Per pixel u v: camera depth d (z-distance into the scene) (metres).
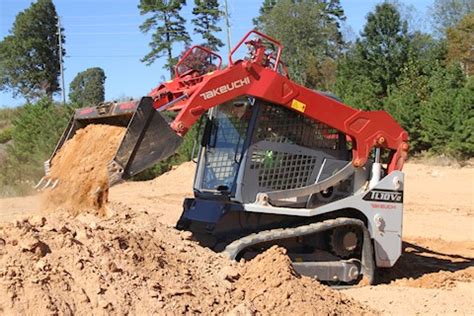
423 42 48.25
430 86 37.12
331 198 9.17
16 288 5.52
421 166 27.48
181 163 28.81
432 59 45.09
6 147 31.50
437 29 62.00
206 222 8.84
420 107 30.89
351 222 8.92
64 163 8.40
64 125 27.56
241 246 8.17
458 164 28.42
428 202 19.11
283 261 7.12
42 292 5.54
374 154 9.45
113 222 7.83
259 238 8.33
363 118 9.23
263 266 7.12
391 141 9.47
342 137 9.24
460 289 9.12
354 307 7.13
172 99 8.80
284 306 6.57
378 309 7.79
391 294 8.56
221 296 6.56
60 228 6.60
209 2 59.78
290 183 8.84
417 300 8.30
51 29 70.25
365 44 42.03
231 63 8.45
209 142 9.20
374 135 9.32
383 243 9.23
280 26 61.09
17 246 5.99
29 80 69.25
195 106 8.10
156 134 7.66
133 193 22.86
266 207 8.55
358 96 35.50
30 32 69.44
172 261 7.07
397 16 41.97
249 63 8.46
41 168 25.58
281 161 8.78
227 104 8.98
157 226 8.27
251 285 6.92
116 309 5.70
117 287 5.93
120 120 8.29
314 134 9.03
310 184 8.95
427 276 9.76
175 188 23.97
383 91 41.09
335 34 69.00
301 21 60.72
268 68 8.62
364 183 9.37
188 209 9.39
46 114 28.62
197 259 7.45
